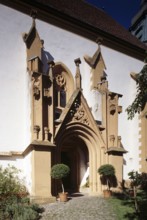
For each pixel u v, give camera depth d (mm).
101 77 19047
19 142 15477
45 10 17438
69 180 19984
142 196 16375
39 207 12547
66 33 18625
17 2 16250
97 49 20000
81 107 17516
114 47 21609
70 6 21078
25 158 15164
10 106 15430
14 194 12898
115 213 11969
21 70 16031
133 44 22531
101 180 17828
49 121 15578
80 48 19344
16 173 14500
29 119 15305
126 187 20000
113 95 18953
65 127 16594
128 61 22500
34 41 16172
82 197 16188
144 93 9539
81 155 19844
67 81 18609
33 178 14336
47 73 17219
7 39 15742
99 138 18062
